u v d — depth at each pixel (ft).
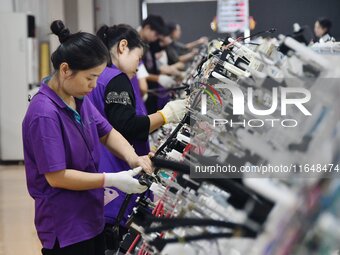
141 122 8.81
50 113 6.89
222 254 4.94
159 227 5.02
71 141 7.12
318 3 26.61
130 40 9.60
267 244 4.20
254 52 7.52
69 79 6.96
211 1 28.50
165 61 20.90
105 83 8.94
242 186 4.84
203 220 4.78
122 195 8.75
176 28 23.26
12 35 24.07
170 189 5.83
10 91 24.30
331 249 3.92
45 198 7.14
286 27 26.76
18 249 13.97
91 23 27.25
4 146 24.59
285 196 4.07
